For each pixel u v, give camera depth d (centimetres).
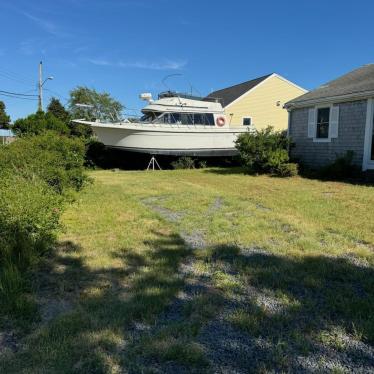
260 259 432
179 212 699
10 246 409
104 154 2017
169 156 1936
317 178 1266
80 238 514
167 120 1838
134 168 2034
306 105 1441
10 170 729
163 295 336
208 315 303
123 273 391
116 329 277
